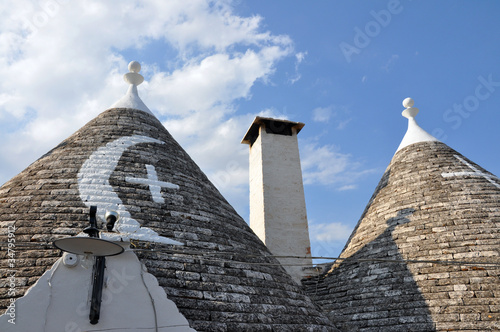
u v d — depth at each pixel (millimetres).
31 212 7996
